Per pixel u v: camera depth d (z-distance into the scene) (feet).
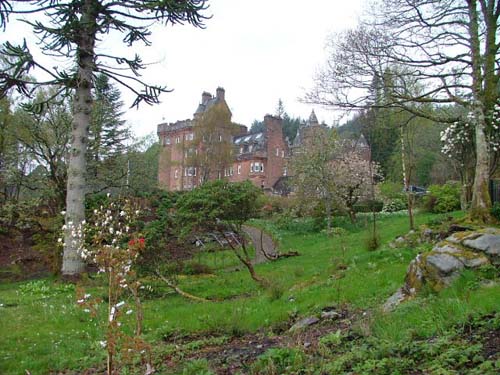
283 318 25.49
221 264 58.65
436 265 23.45
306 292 31.19
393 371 12.51
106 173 69.82
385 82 42.86
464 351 12.69
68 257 40.50
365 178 93.25
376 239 48.34
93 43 40.37
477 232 24.93
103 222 27.66
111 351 14.75
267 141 181.78
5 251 64.44
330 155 93.35
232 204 36.37
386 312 21.18
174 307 32.76
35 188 65.87
